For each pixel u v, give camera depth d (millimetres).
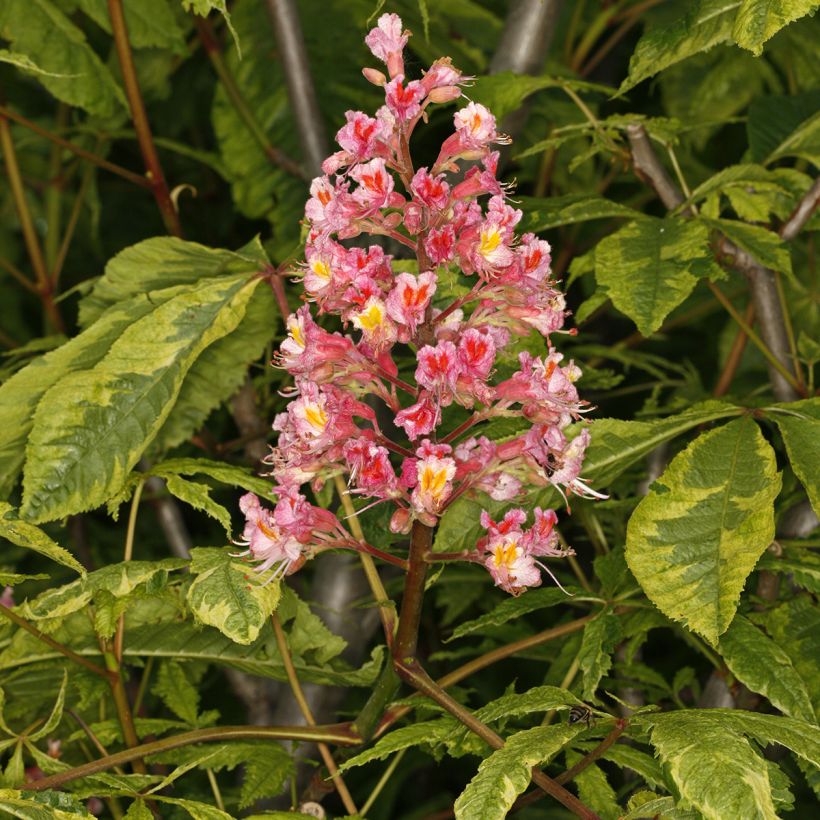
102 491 741
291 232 1061
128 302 771
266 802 850
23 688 838
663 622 788
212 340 765
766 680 708
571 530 1037
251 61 1065
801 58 1042
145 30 955
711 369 1226
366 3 1040
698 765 639
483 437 690
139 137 889
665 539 709
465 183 683
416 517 679
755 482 713
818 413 729
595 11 1146
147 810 697
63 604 720
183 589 786
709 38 763
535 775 686
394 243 894
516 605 762
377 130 675
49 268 1170
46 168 1292
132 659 790
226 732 720
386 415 846
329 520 696
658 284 750
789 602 773
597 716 698
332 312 689
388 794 1039
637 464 926
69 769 704
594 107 1021
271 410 984
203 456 965
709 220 780
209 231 1296
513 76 831
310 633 792
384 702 730
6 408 756
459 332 684
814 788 730
